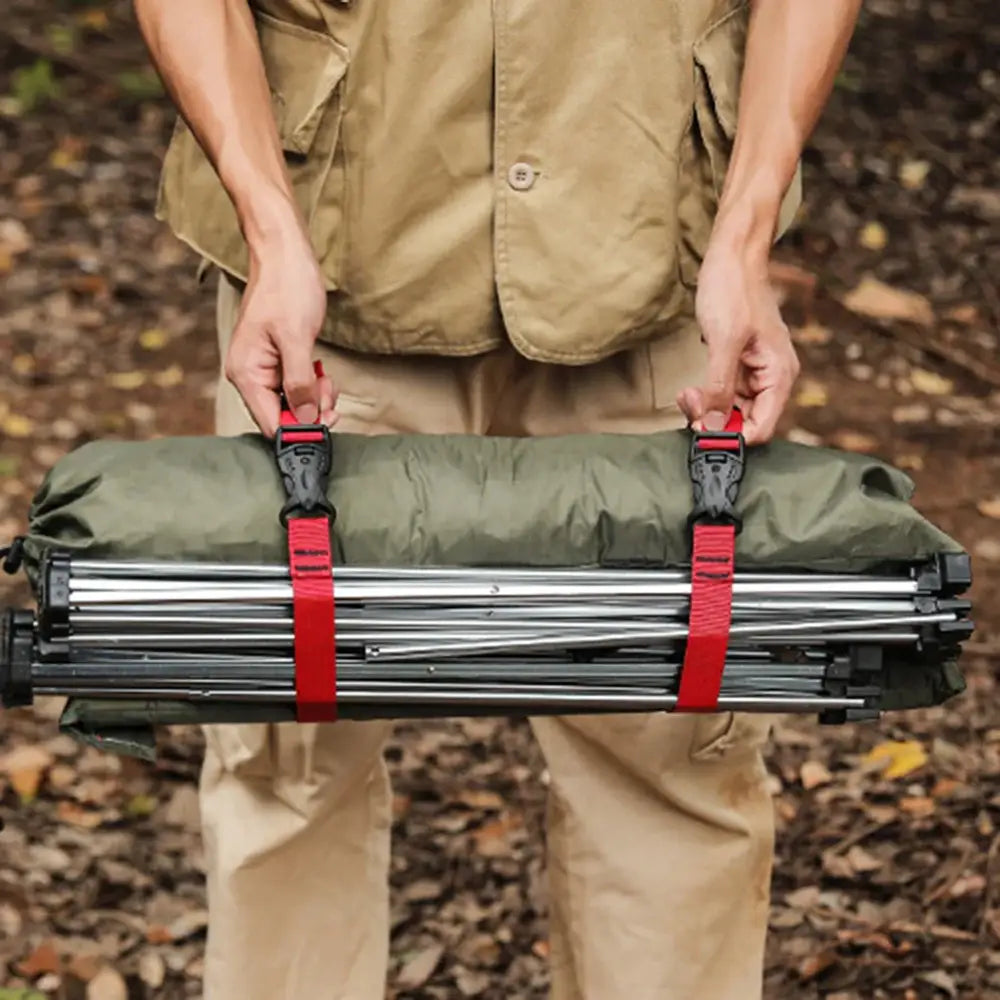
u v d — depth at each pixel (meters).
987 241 8.42
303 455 2.78
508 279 3.11
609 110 3.09
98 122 9.42
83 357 7.67
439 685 2.80
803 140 3.12
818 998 4.43
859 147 9.05
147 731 2.82
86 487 2.81
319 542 2.73
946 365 7.62
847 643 2.85
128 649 2.73
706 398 2.92
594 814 3.43
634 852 3.42
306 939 3.48
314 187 3.13
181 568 2.72
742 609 2.80
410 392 3.29
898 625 2.83
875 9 10.12
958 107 9.38
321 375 2.95
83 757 5.29
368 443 2.91
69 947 4.59
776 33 3.14
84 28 10.17
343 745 3.36
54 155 9.14
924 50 9.79
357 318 3.18
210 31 3.04
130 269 8.30
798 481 2.87
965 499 6.69
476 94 3.08
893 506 2.85
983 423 7.19
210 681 2.75
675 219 3.15
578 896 3.47
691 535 2.82
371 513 2.81
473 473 2.86
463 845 5.00
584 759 3.43
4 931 4.63
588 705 2.84
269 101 3.07
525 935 4.68
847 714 2.89
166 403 7.39
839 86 9.46
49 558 2.72
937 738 5.42
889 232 8.49
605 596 2.79
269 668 2.77
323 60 3.10
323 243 3.14
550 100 3.08
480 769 5.32
